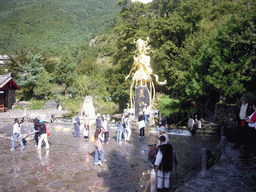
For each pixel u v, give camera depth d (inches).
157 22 1363.2
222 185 250.2
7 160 386.9
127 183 290.7
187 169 345.1
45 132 468.1
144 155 425.1
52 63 1859.0
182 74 1036.5
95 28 7824.8
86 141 551.2
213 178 271.0
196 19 1306.6
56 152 443.2
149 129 726.5
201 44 968.3
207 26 1038.4
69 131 697.0
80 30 7677.2
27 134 567.2
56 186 278.2
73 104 1529.3
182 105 1119.6
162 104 1223.5
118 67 1628.9
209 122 735.1
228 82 671.8
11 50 4712.1
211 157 351.9
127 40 1395.2
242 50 657.0
